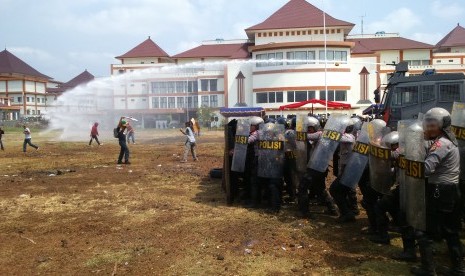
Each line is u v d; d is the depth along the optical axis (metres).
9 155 20.78
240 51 64.88
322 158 7.25
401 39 68.69
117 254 5.76
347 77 52.09
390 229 6.67
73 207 8.67
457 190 4.56
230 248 5.93
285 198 9.20
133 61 75.56
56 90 91.06
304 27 54.88
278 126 7.84
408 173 4.71
